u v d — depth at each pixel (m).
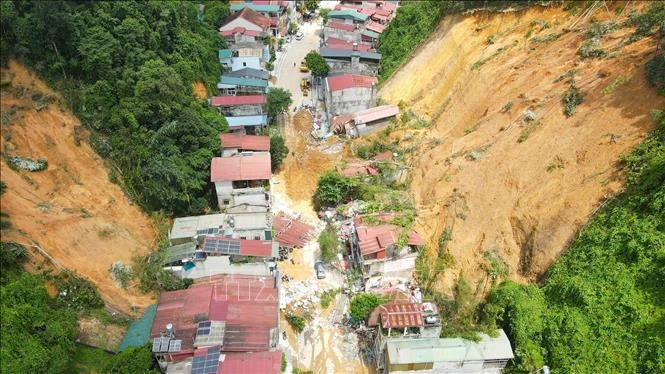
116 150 44.41
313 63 66.38
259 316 34.56
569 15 51.00
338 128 58.66
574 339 30.22
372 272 39.69
